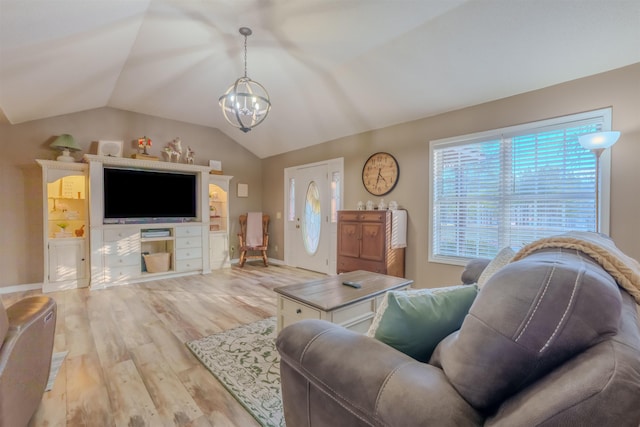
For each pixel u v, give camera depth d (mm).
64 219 4117
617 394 462
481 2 2133
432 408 649
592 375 495
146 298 3570
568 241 919
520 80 2715
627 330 587
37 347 1434
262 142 5645
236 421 1520
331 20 2438
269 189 6137
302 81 3592
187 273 4816
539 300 595
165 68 3365
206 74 3512
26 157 3916
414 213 3701
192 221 4984
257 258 5773
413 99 3348
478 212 3182
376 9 2277
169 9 2330
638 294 750
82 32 2307
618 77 2344
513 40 2357
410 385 716
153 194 4582
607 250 852
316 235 5117
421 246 3637
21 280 3891
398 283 2367
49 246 3826
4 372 1146
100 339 2438
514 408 564
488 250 3111
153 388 1786
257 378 1896
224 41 2801
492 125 3045
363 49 2846
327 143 4859
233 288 4039
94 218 3982
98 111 4438
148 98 4242
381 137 4074
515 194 2924
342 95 3709
